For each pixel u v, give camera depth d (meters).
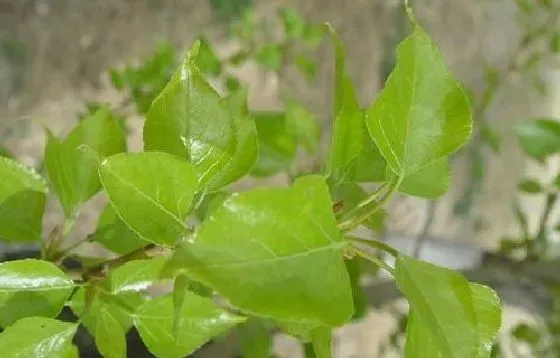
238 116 0.25
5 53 0.90
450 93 0.23
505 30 1.31
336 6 1.14
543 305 0.75
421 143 0.24
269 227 0.19
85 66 0.96
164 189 0.23
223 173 0.25
